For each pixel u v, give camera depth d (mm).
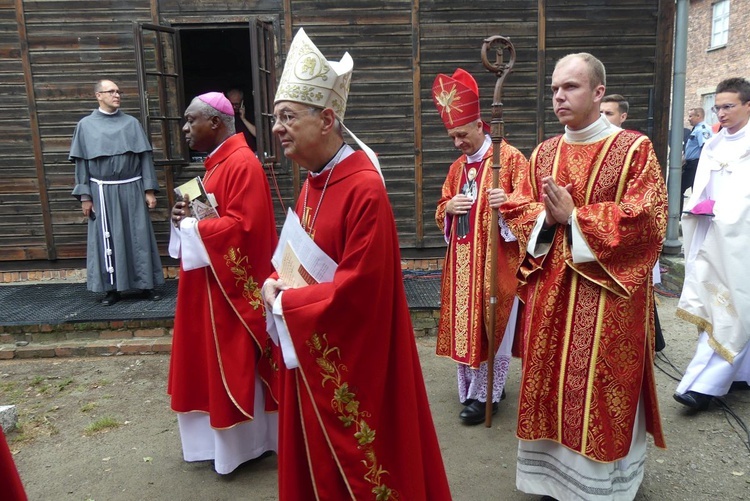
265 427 3215
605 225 2328
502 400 3982
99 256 5434
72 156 5340
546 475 2691
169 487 3066
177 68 6227
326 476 1964
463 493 2938
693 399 3607
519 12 6172
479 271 3502
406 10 6152
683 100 6406
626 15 6180
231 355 2977
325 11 6160
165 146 6043
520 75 6266
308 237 1984
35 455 3430
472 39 6207
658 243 2398
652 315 2557
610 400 2422
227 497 2959
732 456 3201
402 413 1977
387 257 1894
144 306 5406
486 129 3783
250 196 2973
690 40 21641
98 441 3578
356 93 6273
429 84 6273
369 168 1960
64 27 6156
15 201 6395
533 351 2572
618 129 2510
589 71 2436
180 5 6145
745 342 3480
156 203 5816
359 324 1888
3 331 4992
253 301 2973
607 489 2482
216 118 3053
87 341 5023
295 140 1949
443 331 3771
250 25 5699
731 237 3451
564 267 2490
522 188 2766
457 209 3592
